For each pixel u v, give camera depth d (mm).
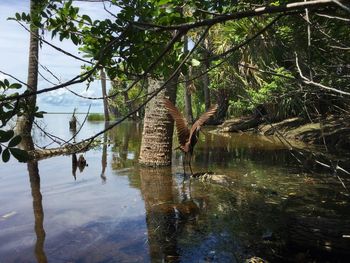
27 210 5355
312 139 12750
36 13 2879
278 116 16938
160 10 2924
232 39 9445
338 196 5984
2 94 2473
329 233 4266
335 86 5254
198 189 6453
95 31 2828
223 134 16969
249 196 6000
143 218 4980
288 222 4773
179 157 10008
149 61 3225
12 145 1927
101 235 4391
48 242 4191
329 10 3074
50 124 27359
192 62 3074
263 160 9516
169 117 8516
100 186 6738
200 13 3086
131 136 16672
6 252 3926
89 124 26156
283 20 6555
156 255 3869
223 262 3723
